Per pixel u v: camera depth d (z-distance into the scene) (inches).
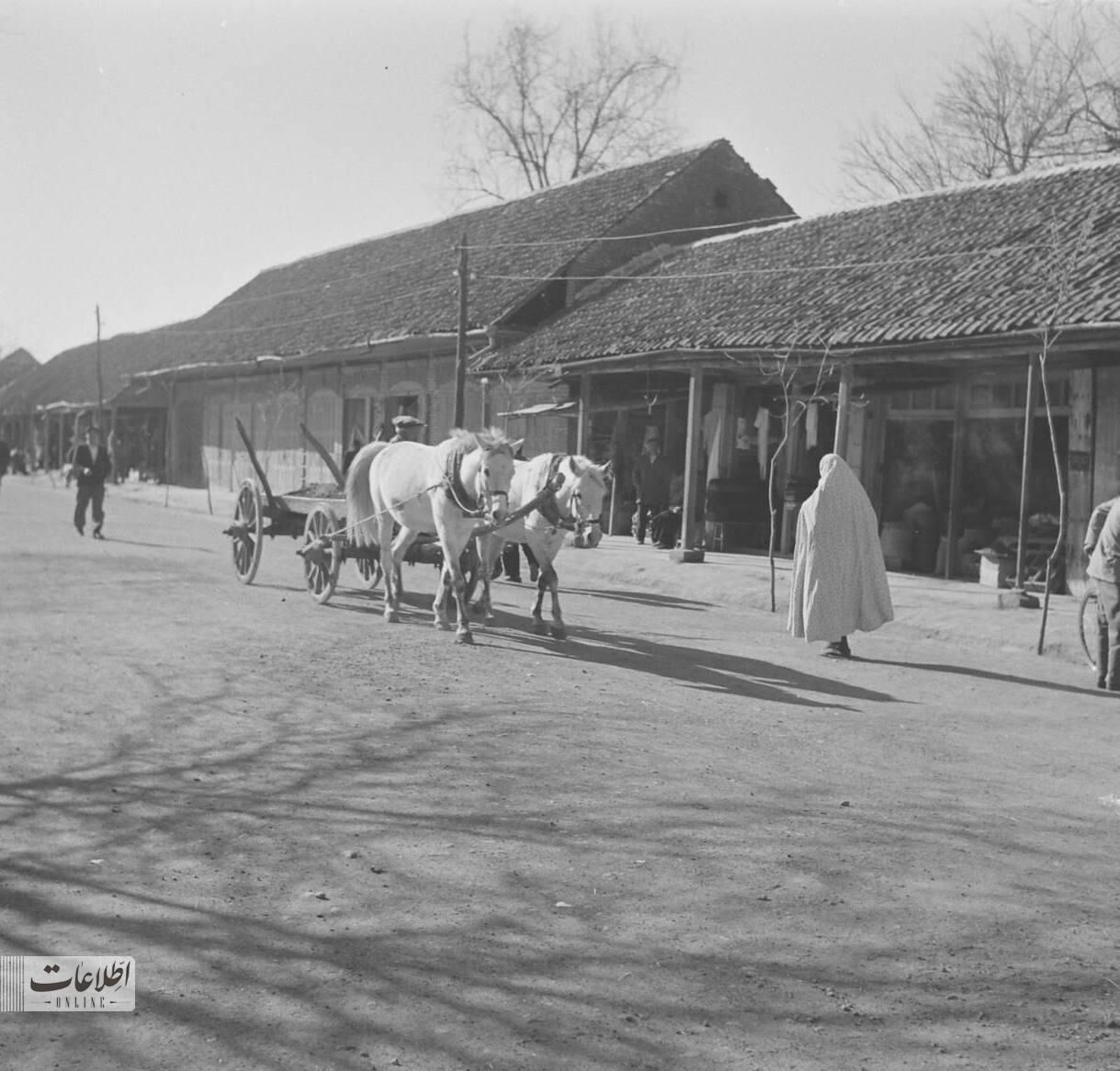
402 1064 145.9
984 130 1400.1
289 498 592.4
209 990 163.9
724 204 1157.1
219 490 1705.2
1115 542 420.5
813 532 463.8
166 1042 150.3
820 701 377.4
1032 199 768.9
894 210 876.0
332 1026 154.8
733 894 204.5
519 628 498.0
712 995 166.9
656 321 853.8
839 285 761.6
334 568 533.3
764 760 296.4
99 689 344.8
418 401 1216.8
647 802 254.2
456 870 210.8
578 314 995.3
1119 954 186.2
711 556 810.8
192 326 1957.4
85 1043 150.0
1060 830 250.7
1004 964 181.0
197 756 278.2
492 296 1093.8
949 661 473.1
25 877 202.4
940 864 224.5
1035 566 666.8
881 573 470.3
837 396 738.8
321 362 1366.9
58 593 550.6
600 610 581.9
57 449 2593.5
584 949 180.2
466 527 451.2
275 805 244.2
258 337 1514.5
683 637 499.8
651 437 928.9
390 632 465.4
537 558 479.5
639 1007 162.6
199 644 423.5
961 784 285.0
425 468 463.8
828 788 273.1
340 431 1366.9
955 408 738.8
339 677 372.2
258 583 617.6
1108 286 577.9
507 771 273.6
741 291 837.8
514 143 1945.1
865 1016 162.4
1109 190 724.0
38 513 1151.6
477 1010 159.8
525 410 985.5
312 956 174.9
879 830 243.6
